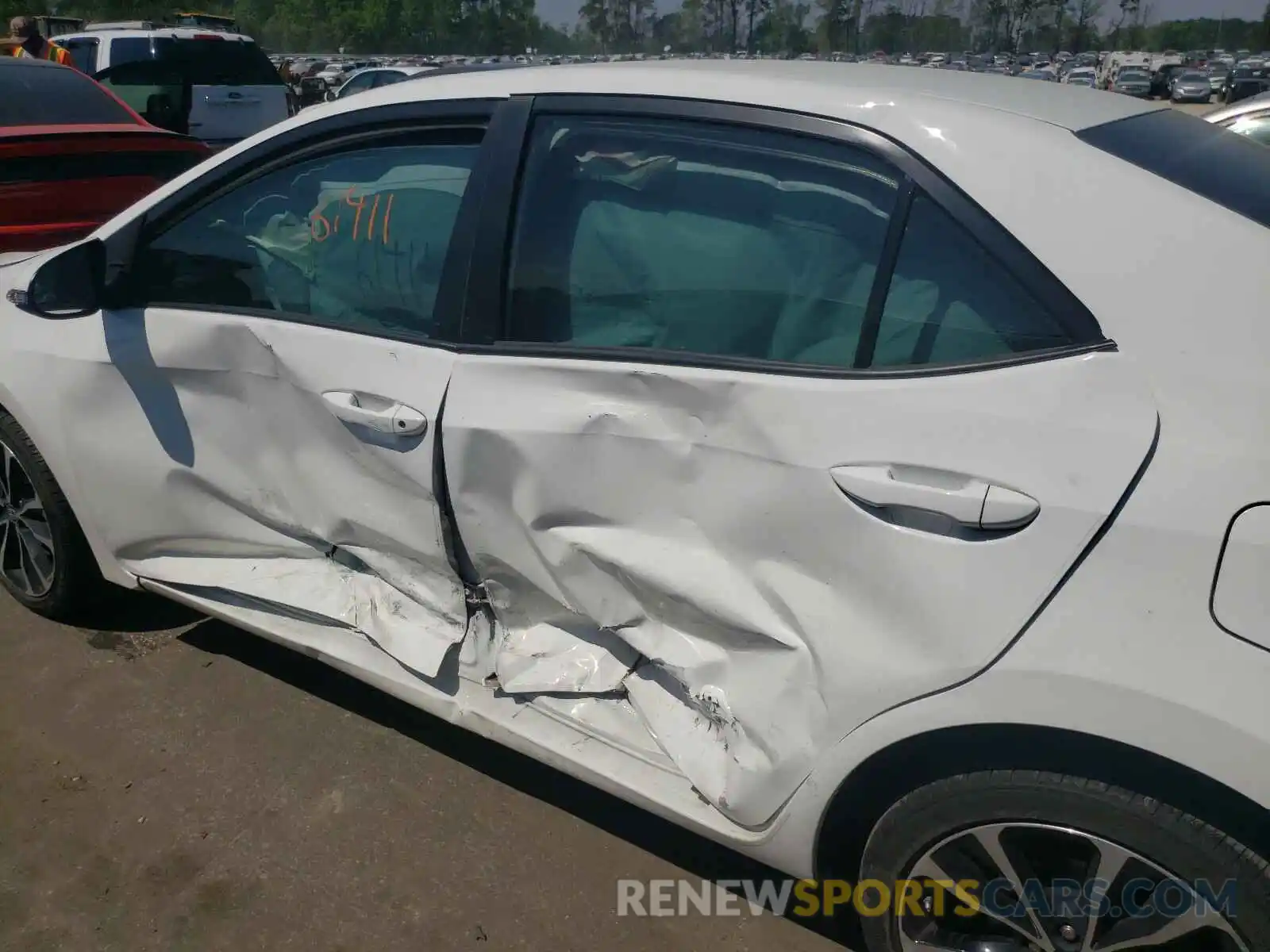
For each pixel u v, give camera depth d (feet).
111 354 9.16
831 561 6.05
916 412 5.79
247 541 9.32
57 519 10.32
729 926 7.61
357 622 8.70
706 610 6.59
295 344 8.16
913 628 5.76
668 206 6.91
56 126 17.66
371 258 8.04
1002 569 5.49
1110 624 5.24
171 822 8.48
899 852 6.22
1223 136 7.16
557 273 7.22
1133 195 5.60
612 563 6.97
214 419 8.88
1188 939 5.54
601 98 7.18
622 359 6.79
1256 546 4.95
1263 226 5.46
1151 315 5.39
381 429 7.65
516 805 8.73
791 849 6.66
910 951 6.48
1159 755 5.20
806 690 6.25
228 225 8.82
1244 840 5.18
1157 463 5.20
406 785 8.92
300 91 89.35
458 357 7.41
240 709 9.84
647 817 8.64
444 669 8.30
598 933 7.53
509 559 7.56
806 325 6.33
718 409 6.41
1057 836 5.67
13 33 34.88
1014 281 5.72
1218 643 5.03
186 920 7.59
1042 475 5.41
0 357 9.91
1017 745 5.66
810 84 6.63
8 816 8.51
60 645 10.77
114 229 9.27
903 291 6.04
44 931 7.50
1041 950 6.07
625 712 7.64
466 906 7.74
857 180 6.27
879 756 6.07
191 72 36.70
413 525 7.93
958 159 5.96
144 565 10.08
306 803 8.70
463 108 7.72
